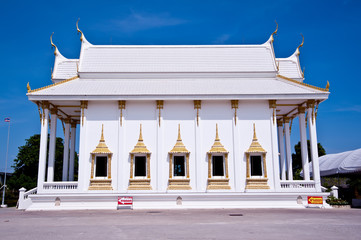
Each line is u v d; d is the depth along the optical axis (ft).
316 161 102.78
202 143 104.06
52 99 100.68
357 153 124.26
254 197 99.19
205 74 119.03
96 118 104.47
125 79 117.60
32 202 98.07
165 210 91.56
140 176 101.55
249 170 102.32
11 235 48.37
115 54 123.54
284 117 128.98
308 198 98.48
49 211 92.02
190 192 99.40
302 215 74.79
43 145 101.09
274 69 120.16
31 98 100.17
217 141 103.71
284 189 101.04
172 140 103.91
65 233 49.47
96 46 125.29
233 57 123.75
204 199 98.58
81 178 100.27
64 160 121.29
